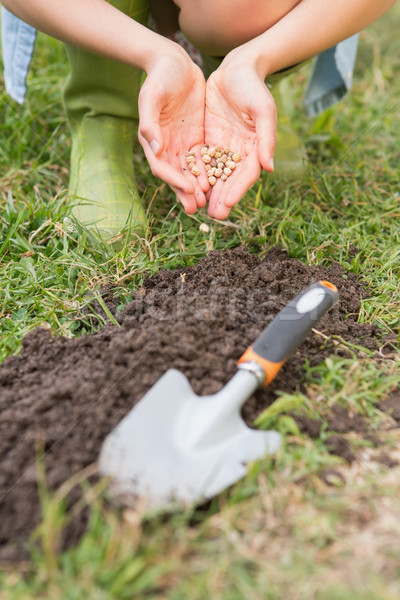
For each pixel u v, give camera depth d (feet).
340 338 2.61
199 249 3.13
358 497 2.15
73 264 2.98
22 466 2.15
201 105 2.96
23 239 3.14
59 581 1.94
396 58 5.11
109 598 1.91
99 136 3.39
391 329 2.79
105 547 1.98
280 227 3.16
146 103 2.70
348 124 4.40
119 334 2.49
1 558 1.99
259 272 2.82
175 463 2.15
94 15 2.89
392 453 2.27
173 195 3.53
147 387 2.31
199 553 2.02
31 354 2.53
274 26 2.95
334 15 2.94
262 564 1.99
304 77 4.86
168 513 2.07
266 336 2.35
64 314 2.80
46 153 3.84
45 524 1.98
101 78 3.27
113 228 3.13
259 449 2.22
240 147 2.93
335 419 2.35
